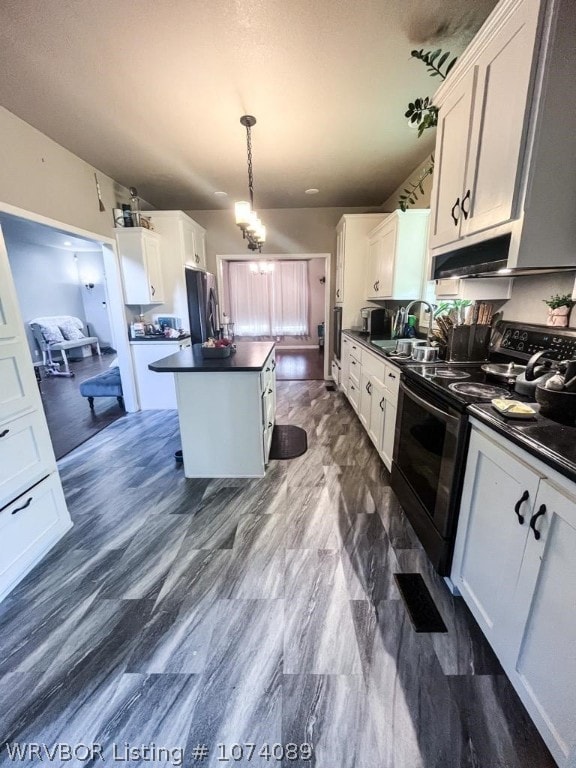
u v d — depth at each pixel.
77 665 1.20
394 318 3.39
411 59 1.80
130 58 1.76
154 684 1.14
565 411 1.06
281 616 1.37
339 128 2.51
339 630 1.31
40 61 1.77
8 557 1.50
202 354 2.51
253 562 1.66
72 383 5.41
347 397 4.10
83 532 1.89
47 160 2.59
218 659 1.21
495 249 1.39
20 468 1.58
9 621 1.36
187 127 2.48
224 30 1.58
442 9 1.48
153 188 3.85
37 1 1.40
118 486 2.37
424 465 1.65
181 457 2.71
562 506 0.82
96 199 3.25
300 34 1.61
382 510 2.04
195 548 1.76
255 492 2.26
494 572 1.12
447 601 1.43
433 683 1.13
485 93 1.37
